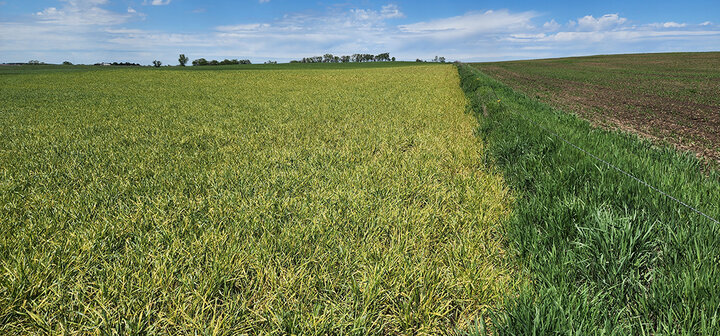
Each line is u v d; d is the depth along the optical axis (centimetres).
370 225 298
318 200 350
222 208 333
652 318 180
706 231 234
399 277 223
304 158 529
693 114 1152
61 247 260
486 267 236
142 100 1516
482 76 2323
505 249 263
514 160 487
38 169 477
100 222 305
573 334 160
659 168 377
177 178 429
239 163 498
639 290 196
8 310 199
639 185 322
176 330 189
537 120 760
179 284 226
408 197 373
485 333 171
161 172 453
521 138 557
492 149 543
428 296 208
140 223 303
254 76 3453
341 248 253
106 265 236
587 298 187
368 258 248
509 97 1391
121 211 329
